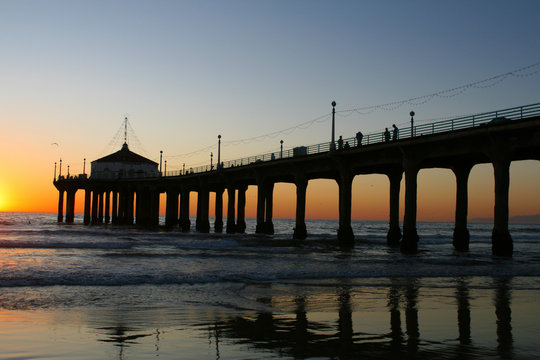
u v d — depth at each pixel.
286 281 21.48
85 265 25.16
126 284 19.59
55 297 16.34
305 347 10.71
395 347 10.82
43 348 10.22
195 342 11.02
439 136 38.28
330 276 23.27
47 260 27.31
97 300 16.06
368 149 45.69
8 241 41.00
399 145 42.09
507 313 15.05
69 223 114.38
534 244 72.69
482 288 20.66
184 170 93.44
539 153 36.41
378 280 22.50
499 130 33.47
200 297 17.06
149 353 10.08
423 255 38.31
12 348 10.13
